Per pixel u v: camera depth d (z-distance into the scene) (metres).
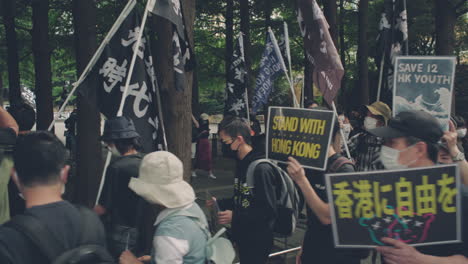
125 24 3.90
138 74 3.89
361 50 15.53
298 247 5.50
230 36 16.91
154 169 2.24
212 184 10.77
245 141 3.50
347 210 1.93
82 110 6.79
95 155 6.88
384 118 4.64
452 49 9.69
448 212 1.82
